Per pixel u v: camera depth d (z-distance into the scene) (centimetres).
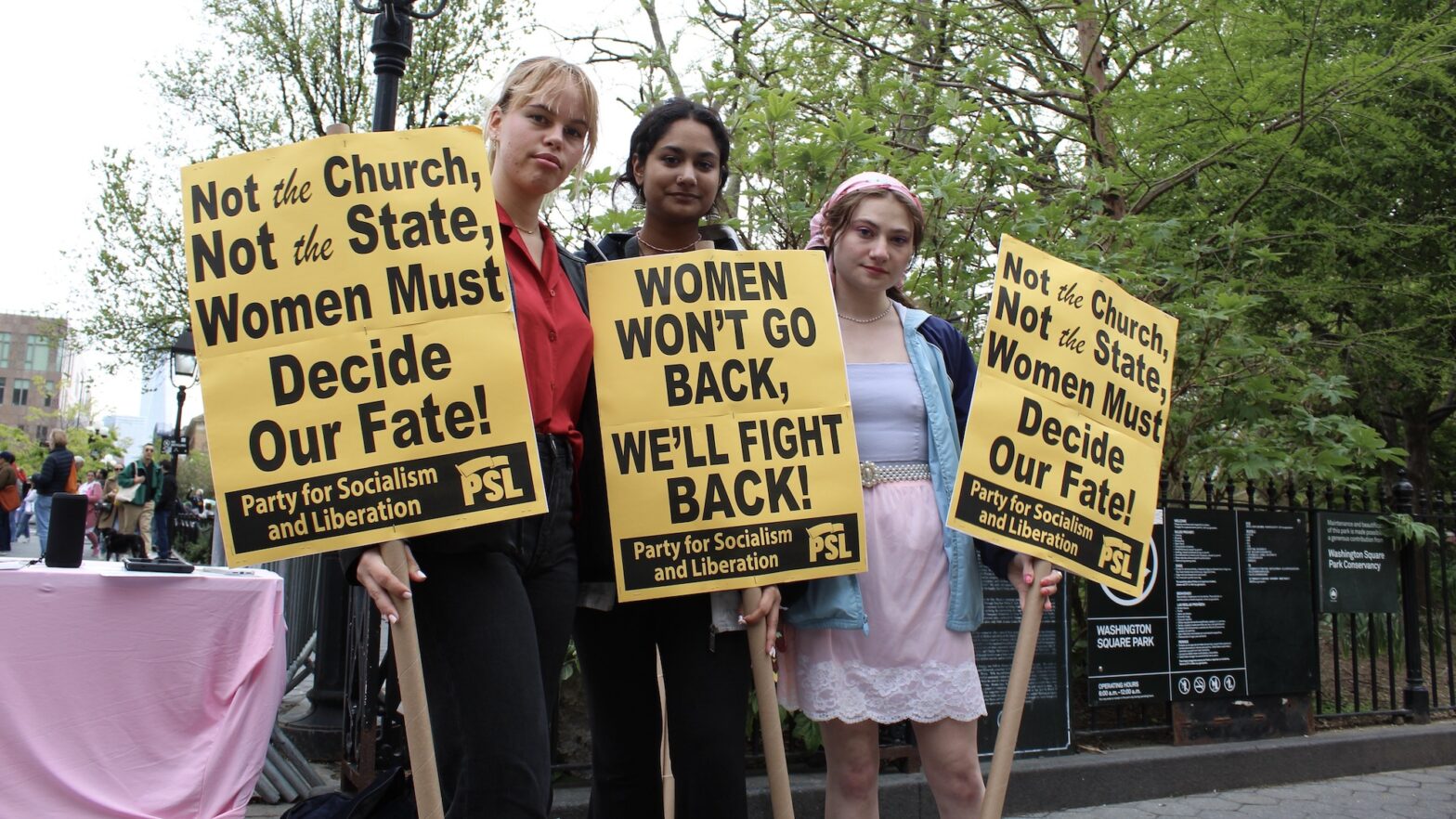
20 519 2498
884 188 283
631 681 267
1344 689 730
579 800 418
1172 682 549
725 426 252
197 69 1642
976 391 269
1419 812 498
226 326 210
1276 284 761
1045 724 511
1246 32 723
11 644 356
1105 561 278
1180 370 617
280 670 407
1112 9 750
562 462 235
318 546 206
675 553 245
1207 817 481
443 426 212
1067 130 797
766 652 246
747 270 262
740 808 245
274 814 443
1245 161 738
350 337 213
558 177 240
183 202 213
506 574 215
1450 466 1243
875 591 268
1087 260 557
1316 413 882
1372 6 817
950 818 274
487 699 203
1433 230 798
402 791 260
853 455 258
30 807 354
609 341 252
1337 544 616
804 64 769
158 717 373
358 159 219
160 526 1591
